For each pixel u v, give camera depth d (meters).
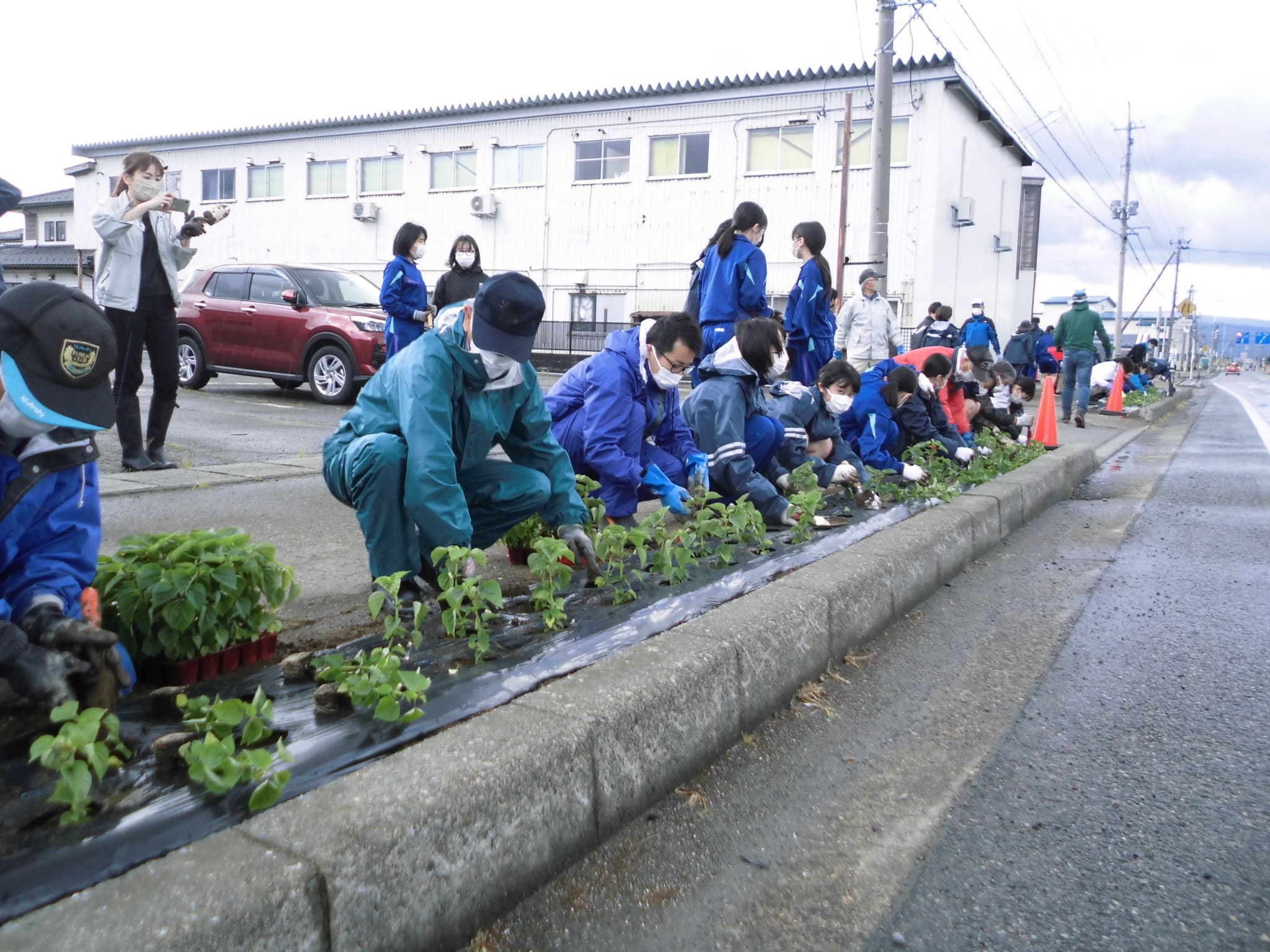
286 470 6.03
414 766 1.83
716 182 23.27
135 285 5.51
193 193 30.67
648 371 3.98
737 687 2.68
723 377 4.63
